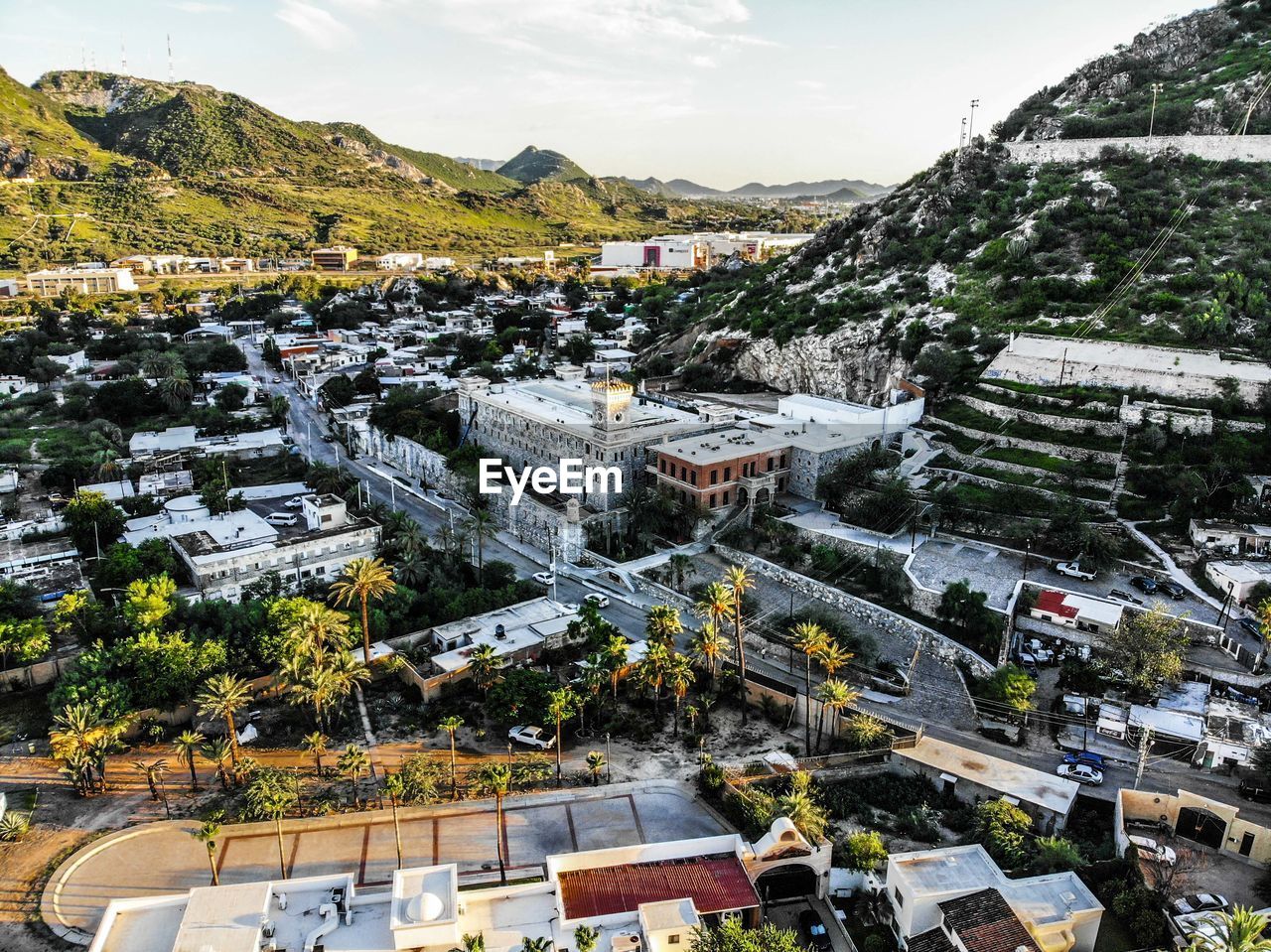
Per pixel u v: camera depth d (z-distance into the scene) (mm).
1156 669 100000
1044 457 150250
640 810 90875
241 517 153625
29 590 126062
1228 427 142875
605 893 73625
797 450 157375
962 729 101312
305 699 100938
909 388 178125
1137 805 84500
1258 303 166000
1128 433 148875
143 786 94000
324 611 107625
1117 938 71188
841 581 131375
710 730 105188
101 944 67000
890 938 73750
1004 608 115125
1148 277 184500
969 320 192375
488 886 78750
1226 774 91375
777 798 87625
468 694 111625
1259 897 74438
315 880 72438
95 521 149750
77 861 82625
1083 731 99062
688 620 127500
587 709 106750
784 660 117562
